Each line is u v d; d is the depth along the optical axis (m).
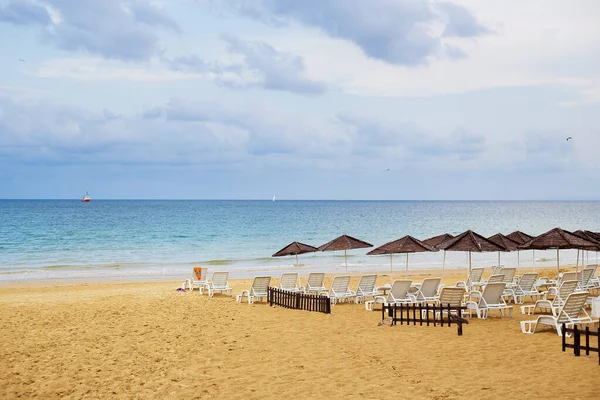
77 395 9.48
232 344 12.95
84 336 14.12
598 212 143.12
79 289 26.20
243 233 70.94
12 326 15.48
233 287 25.47
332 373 10.27
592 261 40.53
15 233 67.25
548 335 12.80
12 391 9.74
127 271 35.78
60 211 124.94
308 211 141.25
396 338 13.03
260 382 9.88
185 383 9.97
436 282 17.47
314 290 20.20
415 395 8.79
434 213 135.38
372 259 43.91
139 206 168.12
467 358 10.96
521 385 9.04
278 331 14.34
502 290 15.57
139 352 12.37
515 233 24.34
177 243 58.41
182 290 24.36
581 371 9.67
